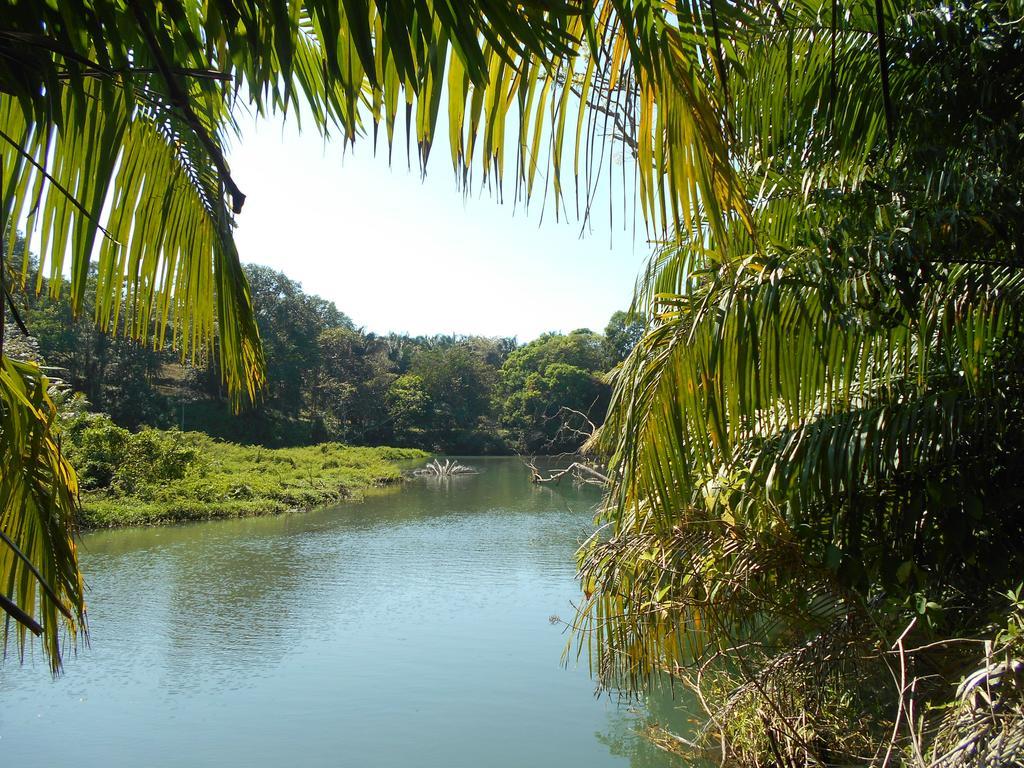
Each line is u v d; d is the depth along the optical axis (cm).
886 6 361
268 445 4797
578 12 130
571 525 2023
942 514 341
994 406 332
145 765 611
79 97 141
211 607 1133
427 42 128
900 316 323
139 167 247
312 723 700
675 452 330
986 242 336
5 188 219
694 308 335
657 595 408
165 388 4534
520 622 1057
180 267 268
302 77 185
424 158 143
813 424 363
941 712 345
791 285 320
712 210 171
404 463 4988
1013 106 350
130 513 1969
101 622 1042
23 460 322
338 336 6356
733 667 567
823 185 366
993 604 343
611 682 780
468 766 604
